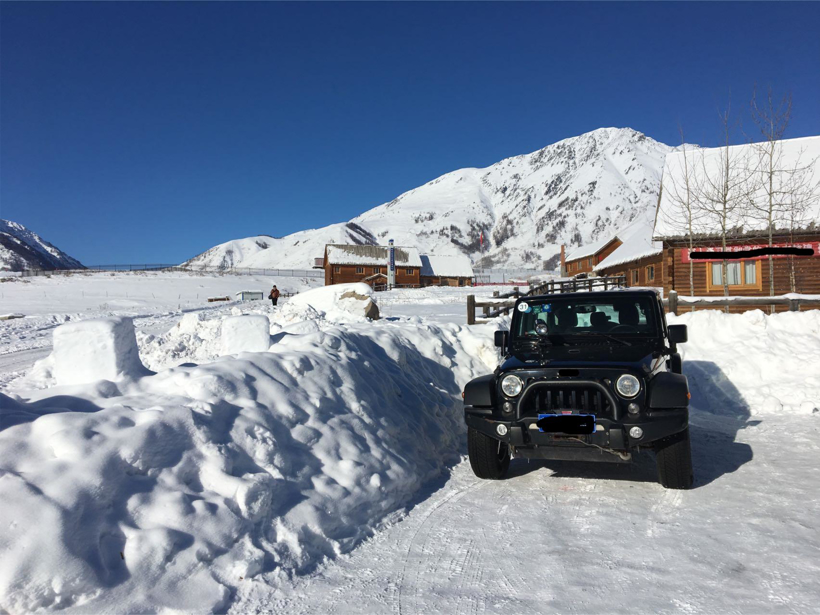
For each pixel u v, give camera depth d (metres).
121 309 33.78
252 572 2.90
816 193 20.05
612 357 4.68
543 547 3.44
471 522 3.90
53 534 2.43
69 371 3.93
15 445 2.76
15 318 23.28
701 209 20.00
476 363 7.92
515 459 5.60
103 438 2.93
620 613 2.63
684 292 21.64
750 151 21.58
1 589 2.25
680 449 4.30
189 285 61.91
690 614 2.60
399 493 4.29
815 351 8.54
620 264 34.38
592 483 4.73
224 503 3.09
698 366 8.77
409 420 5.36
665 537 3.52
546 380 4.29
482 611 2.69
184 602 2.58
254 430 3.69
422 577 3.08
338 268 70.69
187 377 3.87
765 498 4.16
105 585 2.47
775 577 2.93
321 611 2.71
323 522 3.45
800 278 20.19
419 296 41.19
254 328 5.31
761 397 7.73
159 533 2.72
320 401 4.38
